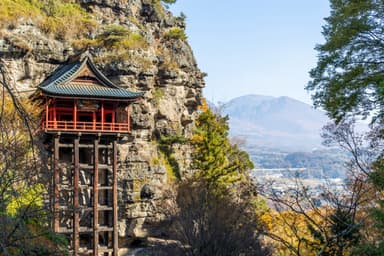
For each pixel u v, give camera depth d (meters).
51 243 18.48
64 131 45.09
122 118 53.94
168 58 64.69
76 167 44.66
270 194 16.86
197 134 65.75
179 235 31.89
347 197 20.94
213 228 29.09
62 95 45.22
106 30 57.53
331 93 26.59
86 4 61.75
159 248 38.09
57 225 42.28
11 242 12.82
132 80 55.75
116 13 63.28
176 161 61.75
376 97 25.16
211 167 52.94
